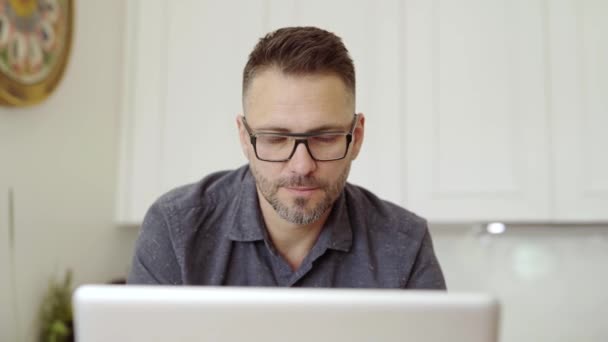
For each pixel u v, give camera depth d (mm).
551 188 1868
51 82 1805
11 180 1698
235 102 2137
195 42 2180
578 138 1861
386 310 588
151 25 2217
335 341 594
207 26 2174
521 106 1908
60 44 1844
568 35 1893
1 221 1662
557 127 1880
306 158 922
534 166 1884
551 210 1863
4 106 1659
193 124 2156
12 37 1634
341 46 991
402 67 2008
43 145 1826
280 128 928
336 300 590
